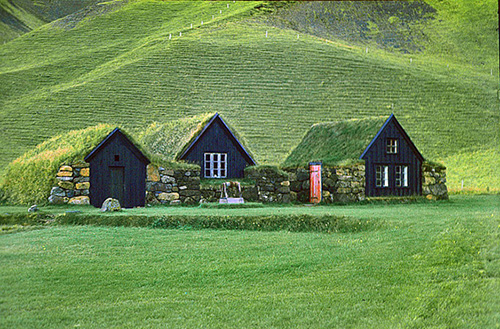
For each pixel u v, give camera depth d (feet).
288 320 36.32
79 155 92.89
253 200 104.68
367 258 48.24
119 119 271.08
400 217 64.44
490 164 219.61
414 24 467.93
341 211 76.23
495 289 38.60
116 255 51.80
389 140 114.93
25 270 46.85
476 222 54.24
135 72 314.76
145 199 95.86
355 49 375.25
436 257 46.06
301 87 305.94
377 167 112.98
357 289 41.60
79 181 91.91
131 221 68.85
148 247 54.75
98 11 449.89
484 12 474.08
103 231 63.46
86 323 35.86
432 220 60.13
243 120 272.10
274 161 230.48
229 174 112.27
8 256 51.42
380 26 463.01
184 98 293.23
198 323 35.88
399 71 324.39
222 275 45.70
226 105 287.69
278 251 52.39
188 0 497.05
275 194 106.32
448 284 40.27
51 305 39.09
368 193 110.63
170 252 52.70
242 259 49.93
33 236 60.44
